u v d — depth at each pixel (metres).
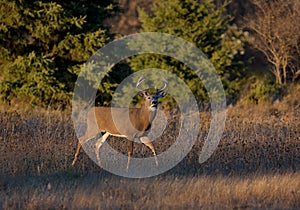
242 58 120.12
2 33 76.00
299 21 108.62
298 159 47.09
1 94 74.88
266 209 32.75
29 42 79.81
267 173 42.22
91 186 37.19
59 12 75.00
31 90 73.81
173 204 33.19
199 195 34.88
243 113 72.19
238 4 141.38
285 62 108.56
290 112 69.19
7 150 44.62
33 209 32.12
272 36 110.44
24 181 38.53
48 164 42.72
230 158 46.56
